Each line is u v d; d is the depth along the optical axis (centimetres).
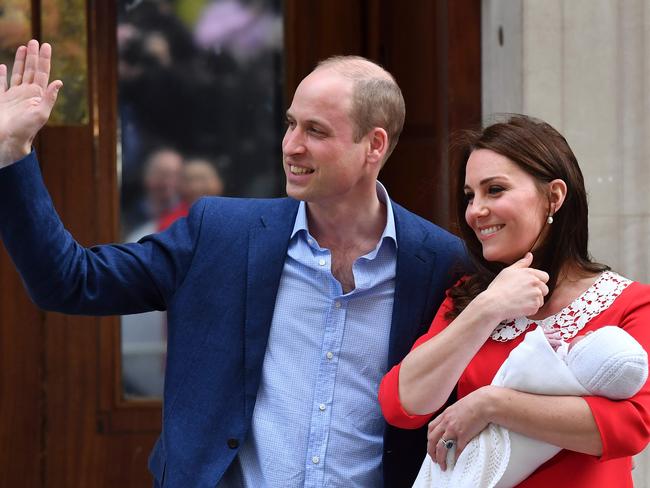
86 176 897
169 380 584
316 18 930
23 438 891
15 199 532
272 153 922
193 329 584
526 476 502
